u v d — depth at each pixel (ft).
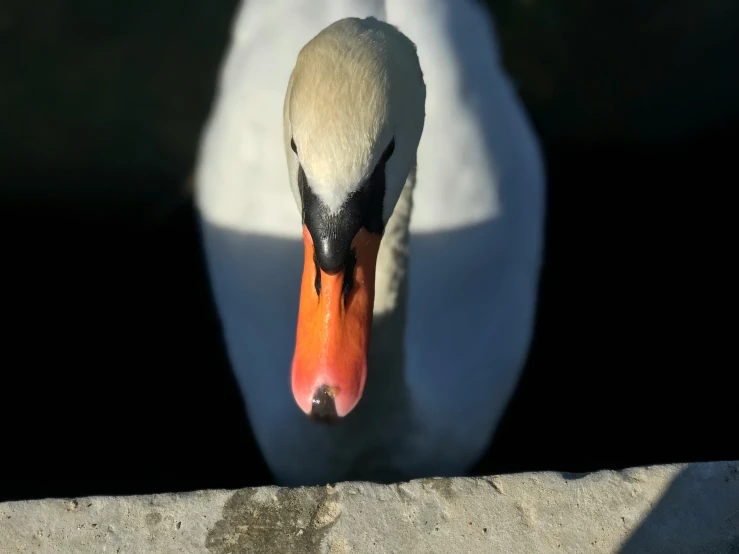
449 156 2.93
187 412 3.01
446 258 2.86
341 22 1.92
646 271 3.28
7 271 3.21
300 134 1.83
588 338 3.16
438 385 2.75
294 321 2.87
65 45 3.64
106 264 3.23
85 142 3.47
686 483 2.06
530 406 3.05
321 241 1.86
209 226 3.08
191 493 2.05
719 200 3.40
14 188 3.36
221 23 3.67
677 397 3.08
